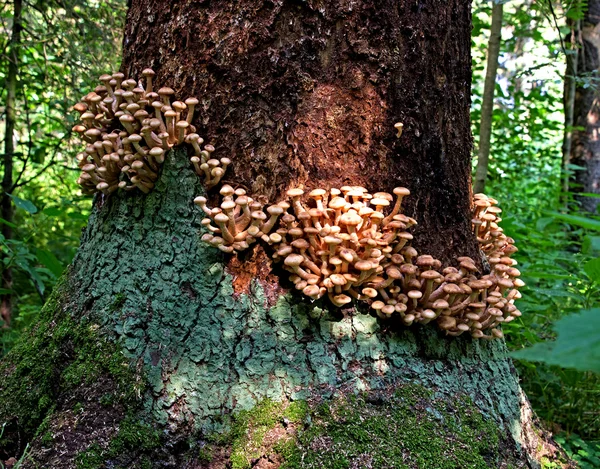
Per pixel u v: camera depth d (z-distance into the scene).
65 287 0.93
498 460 0.80
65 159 1.91
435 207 0.87
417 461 0.73
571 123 2.74
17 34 1.73
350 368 0.78
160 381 0.76
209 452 0.74
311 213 0.76
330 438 0.73
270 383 0.76
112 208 0.87
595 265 0.84
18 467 0.74
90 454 0.73
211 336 0.78
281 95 0.80
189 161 0.82
